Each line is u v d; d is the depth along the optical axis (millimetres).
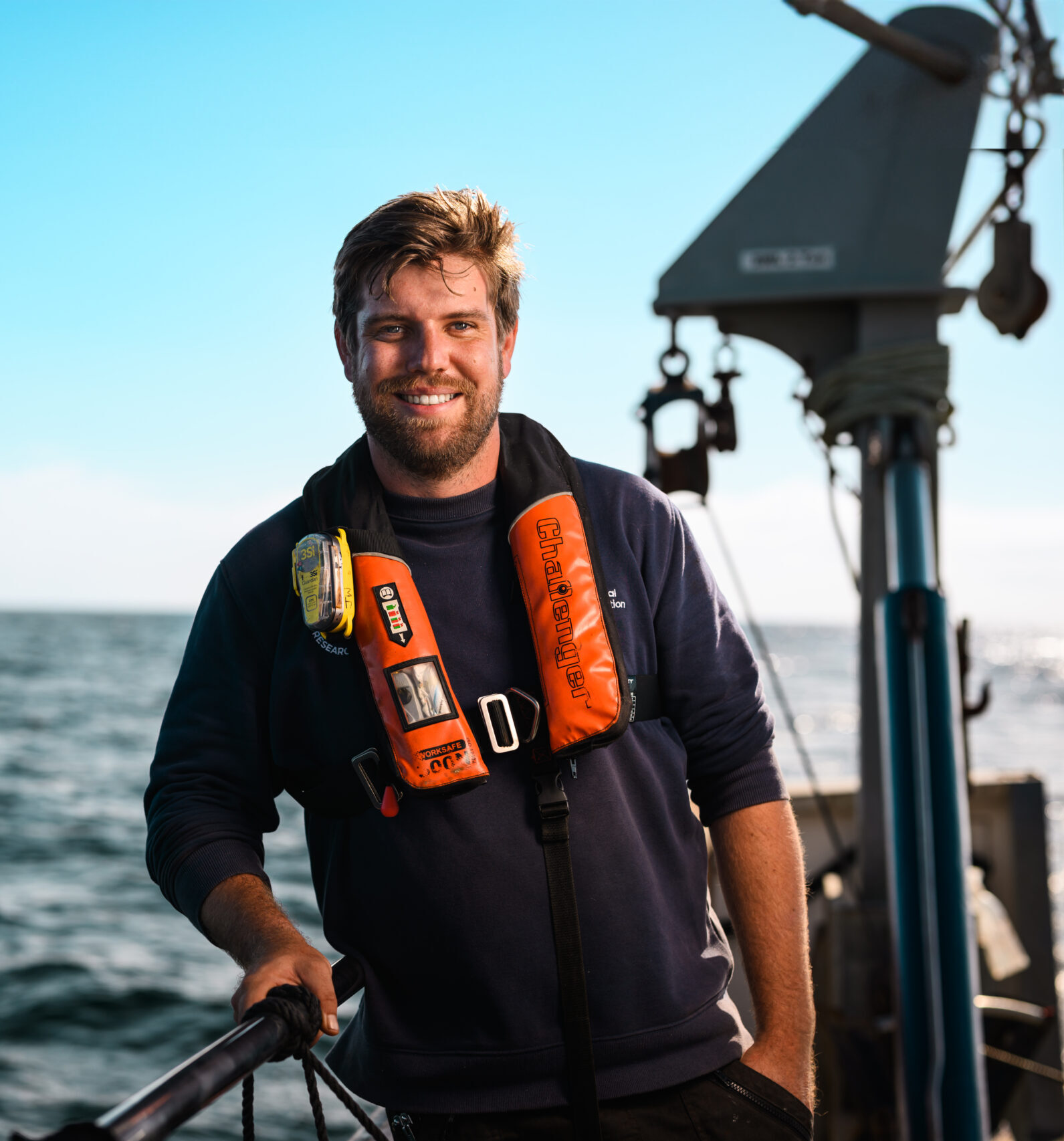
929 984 3148
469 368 1605
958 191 3809
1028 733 44312
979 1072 3102
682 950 1659
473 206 1633
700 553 1837
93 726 35188
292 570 1691
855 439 3881
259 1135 6871
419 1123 1586
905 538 3523
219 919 1531
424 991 1587
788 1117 1629
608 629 1615
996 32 3688
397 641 1567
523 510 1657
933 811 3254
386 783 1582
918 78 3816
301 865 15086
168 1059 8578
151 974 10352
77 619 184500
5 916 12555
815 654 121750
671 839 1677
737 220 3889
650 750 1682
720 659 1771
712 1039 1631
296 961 1416
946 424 3848
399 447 1618
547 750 1583
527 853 1565
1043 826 4469
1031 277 3537
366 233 1607
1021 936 4375
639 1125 1560
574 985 1541
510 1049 1552
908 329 3824
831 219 3848
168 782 1684
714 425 4004
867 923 3846
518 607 1670
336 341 1770
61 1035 8922
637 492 1787
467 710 1628
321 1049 7844
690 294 3879
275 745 1671
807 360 3961
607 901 1576
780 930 1729
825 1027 3879
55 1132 990
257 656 1695
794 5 3367
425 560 1674
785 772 27391
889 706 3371
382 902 1592
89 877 14898
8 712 37812
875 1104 3723
